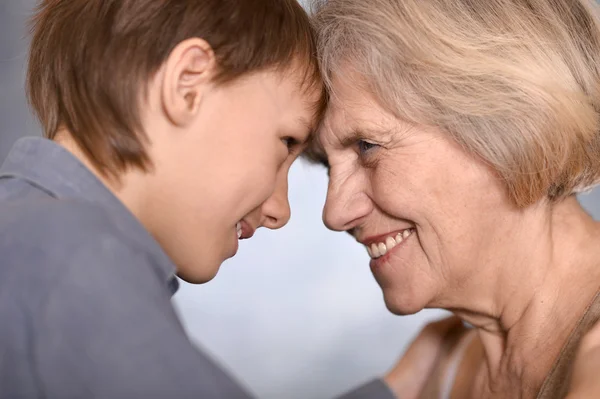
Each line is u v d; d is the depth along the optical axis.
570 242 1.37
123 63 1.21
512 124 1.29
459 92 1.30
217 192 1.26
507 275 1.38
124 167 1.22
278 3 1.34
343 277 4.77
